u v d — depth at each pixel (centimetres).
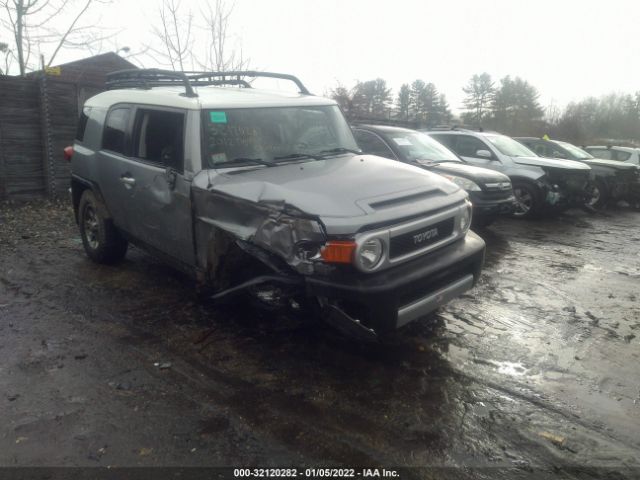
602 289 582
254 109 466
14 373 374
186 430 314
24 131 920
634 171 1212
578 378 382
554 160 1054
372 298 341
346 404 344
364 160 471
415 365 395
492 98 5438
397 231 355
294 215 352
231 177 410
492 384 370
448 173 778
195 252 438
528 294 555
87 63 1506
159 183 461
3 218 823
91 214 606
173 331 444
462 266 403
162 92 496
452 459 293
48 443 300
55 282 554
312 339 432
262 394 353
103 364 389
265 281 380
